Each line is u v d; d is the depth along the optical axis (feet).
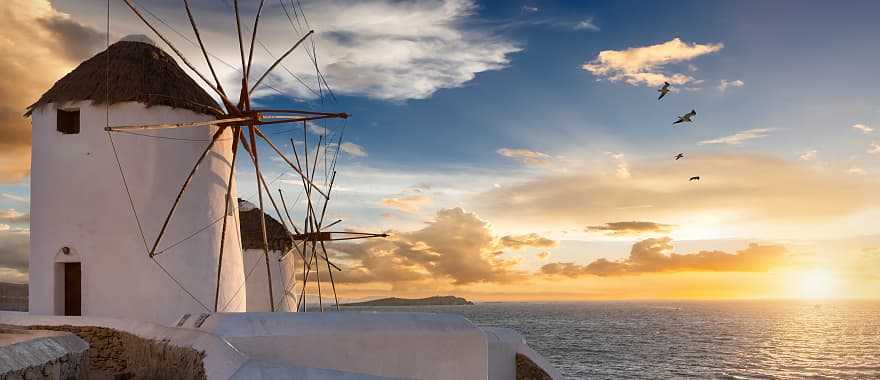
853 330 444.96
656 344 325.42
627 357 262.26
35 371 30.42
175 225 62.80
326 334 45.75
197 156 65.21
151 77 64.28
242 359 36.70
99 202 61.87
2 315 57.57
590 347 308.19
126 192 61.82
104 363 50.47
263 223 64.54
